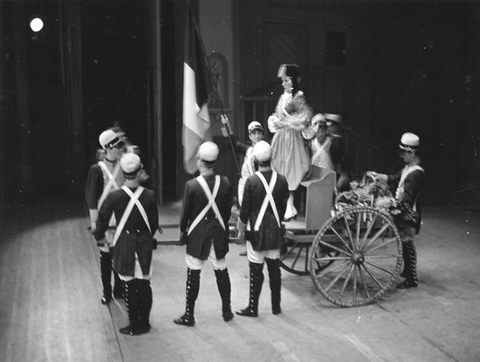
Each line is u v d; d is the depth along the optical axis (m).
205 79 7.88
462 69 12.08
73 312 6.08
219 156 10.77
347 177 7.37
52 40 11.75
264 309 6.16
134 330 5.54
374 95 12.72
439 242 8.94
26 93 10.98
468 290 6.82
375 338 5.49
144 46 12.38
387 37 12.56
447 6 12.11
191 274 5.69
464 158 11.98
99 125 12.51
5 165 11.36
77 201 11.41
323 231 6.09
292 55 11.87
